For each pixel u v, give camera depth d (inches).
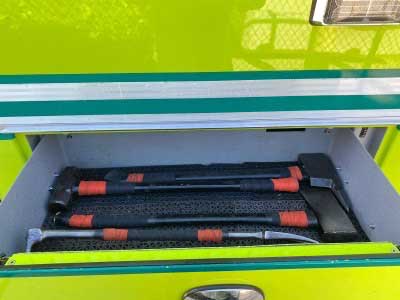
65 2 31.3
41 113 38.3
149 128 39.9
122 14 32.1
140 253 31.9
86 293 32.8
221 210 49.6
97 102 37.7
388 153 45.6
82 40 33.4
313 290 33.7
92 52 34.2
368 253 31.5
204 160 55.9
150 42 33.8
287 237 43.9
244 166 56.3
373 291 34.0
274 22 32.9
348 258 30.7
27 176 43.2
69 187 49.7
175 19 32.5
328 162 54.7
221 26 33.0
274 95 37.8
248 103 38.3
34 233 43.2
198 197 51.5
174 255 31.6
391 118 40.2
